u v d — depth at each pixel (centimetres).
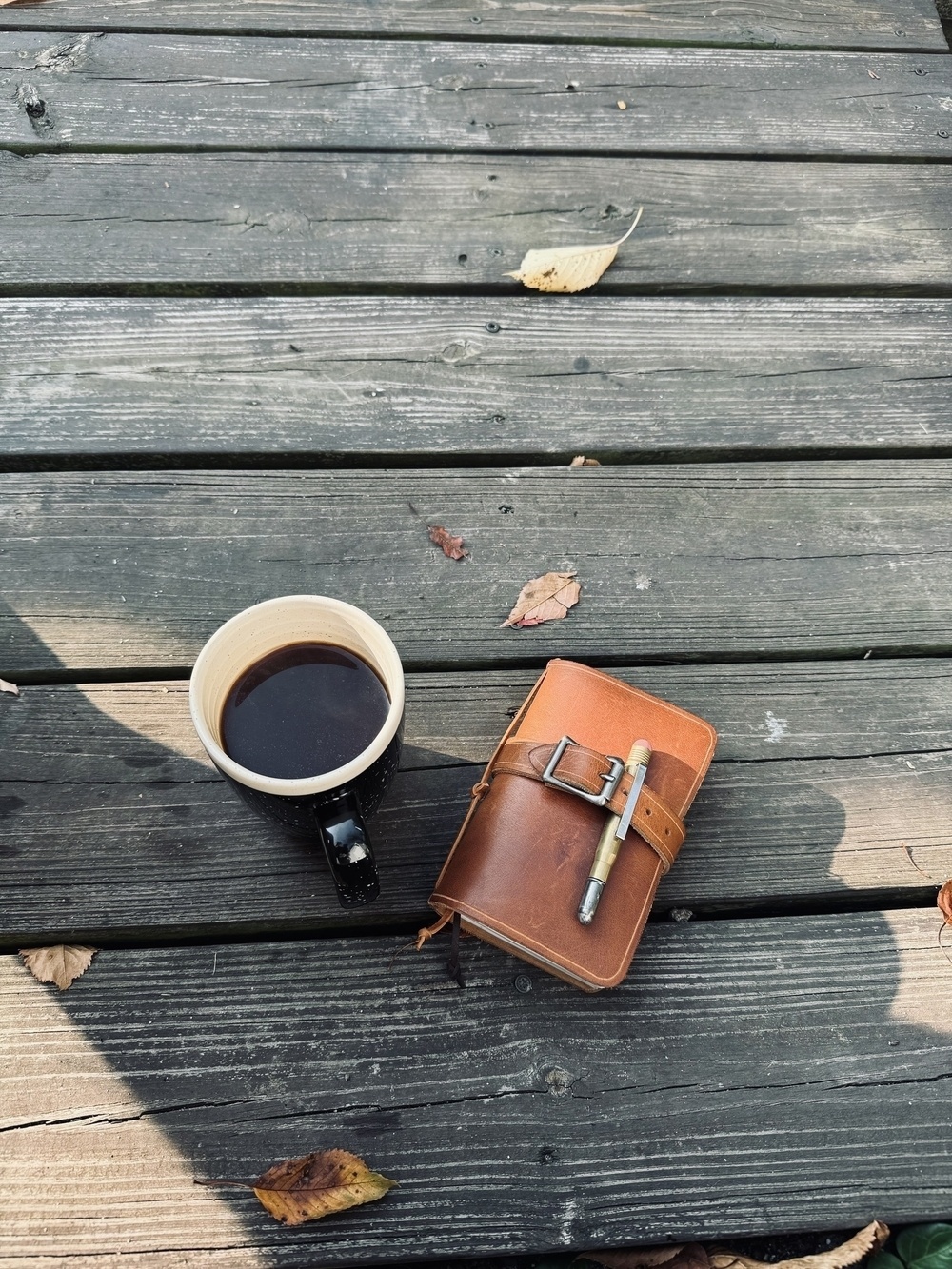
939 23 98
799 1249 57
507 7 94
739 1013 59
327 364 77
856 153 90
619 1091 57
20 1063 56
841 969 60
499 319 79
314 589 69
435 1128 56
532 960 57
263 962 59
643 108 90
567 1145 56
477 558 71
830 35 96
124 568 69
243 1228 54
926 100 93
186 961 59
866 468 76
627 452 76
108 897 60
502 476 74
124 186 83
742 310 81
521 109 89
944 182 89
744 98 92
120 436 73
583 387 77
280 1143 55
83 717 65
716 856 63
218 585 69
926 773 66
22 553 69
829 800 65
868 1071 58
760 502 74
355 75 90
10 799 62
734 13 96
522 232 84
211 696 52
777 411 77
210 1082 56
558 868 55
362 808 51
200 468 73
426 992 59
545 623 69
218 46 90
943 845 64
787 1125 57
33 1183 54
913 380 79
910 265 84
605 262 81
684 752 59
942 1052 59
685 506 73
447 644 68
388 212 83
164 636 67
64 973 58
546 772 56
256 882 61
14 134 84
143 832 62
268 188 84
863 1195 56
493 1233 54
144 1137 55
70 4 90
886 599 71
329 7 93
